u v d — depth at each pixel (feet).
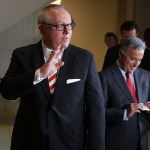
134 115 16.92
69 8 58.39
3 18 33.86
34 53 13.39
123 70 17.29
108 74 17.06
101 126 13.21
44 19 12.72
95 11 58.75
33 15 55.62
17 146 13.19
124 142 16.71
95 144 13.05
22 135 13.10
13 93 12.60
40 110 12.78
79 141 13.17
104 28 58.85
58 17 12.59
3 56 55.62
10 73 13.20
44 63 12.76
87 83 13.33
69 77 13.03
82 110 13.29
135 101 16.98
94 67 13.65
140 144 17.02
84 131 13.50
